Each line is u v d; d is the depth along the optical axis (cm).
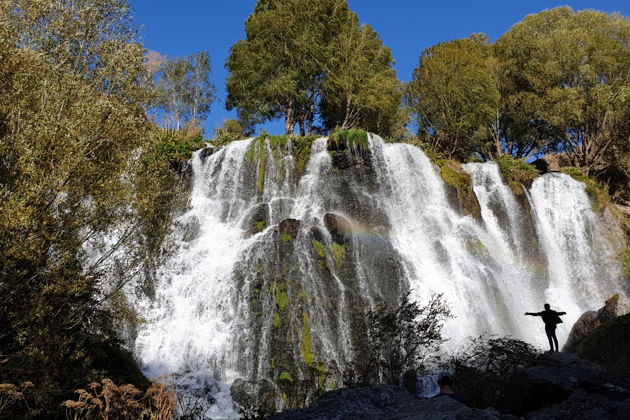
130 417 1045
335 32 4391
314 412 700
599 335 1466
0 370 1041
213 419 1722
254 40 4166
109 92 1482
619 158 4138
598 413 738
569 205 3541
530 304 2886
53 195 1161
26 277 1138
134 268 1435
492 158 4778
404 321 1590
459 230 2973
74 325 1227
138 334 2061
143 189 1342
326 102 4406
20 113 1193
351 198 2841
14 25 1378
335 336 2144
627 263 3206
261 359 2045
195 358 2103
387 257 2509
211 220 2859
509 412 955
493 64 4697
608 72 4144
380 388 784
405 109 4331
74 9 1484
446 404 696
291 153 3084
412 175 3120
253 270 2323
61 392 1094
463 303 2545
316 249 2378
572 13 4769
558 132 4578
